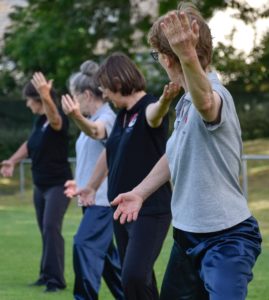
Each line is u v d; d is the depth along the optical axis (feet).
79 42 78.84
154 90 77.25
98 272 22.59
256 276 29.12
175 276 14.69
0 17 112.98
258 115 86.38
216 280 13.11
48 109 27.12
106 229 22.85
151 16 79.71
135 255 17.74
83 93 22.99
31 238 42.57
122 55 19.07
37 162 28.12
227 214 13.53
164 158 15.28
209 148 13.47
